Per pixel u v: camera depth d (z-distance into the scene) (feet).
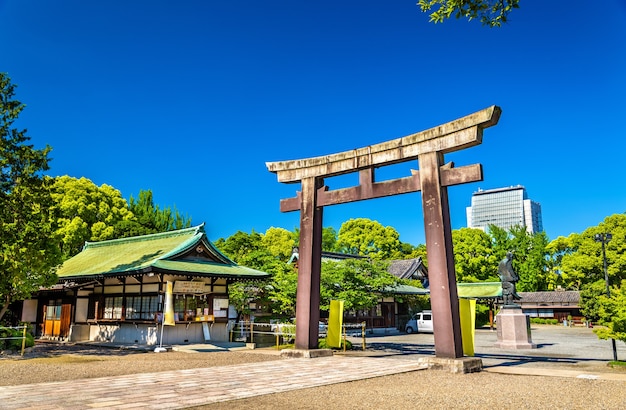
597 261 152.05
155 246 79.82
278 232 207.82
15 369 41.75
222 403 25.90
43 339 81.41
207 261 76.07
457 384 32.24
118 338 72.84
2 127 55.26
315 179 51.13
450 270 39.73
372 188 46.37
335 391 29.71
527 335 69.15
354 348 65.51
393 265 135.95
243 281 79.20
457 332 39.29
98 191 132.46
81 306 78.89
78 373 39.11
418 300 133.59
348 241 193.16
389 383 32.89
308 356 48.06
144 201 157.38
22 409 23.85
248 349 62.95
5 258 54.03
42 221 59.11
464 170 39.55
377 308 120.67
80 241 119.55
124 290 74.02
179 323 69.36
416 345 71.77
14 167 56.24
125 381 33.76
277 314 80.38
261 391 29.63
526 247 185.26
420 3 29.73
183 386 31.45
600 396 27.45
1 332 60.49
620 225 154.92
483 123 38.40
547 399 26.68
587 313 141.49
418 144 43.01
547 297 164.86
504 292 72.18
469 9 28.14
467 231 164.45
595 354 59.16
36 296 87.25
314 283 50.24
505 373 37.70
